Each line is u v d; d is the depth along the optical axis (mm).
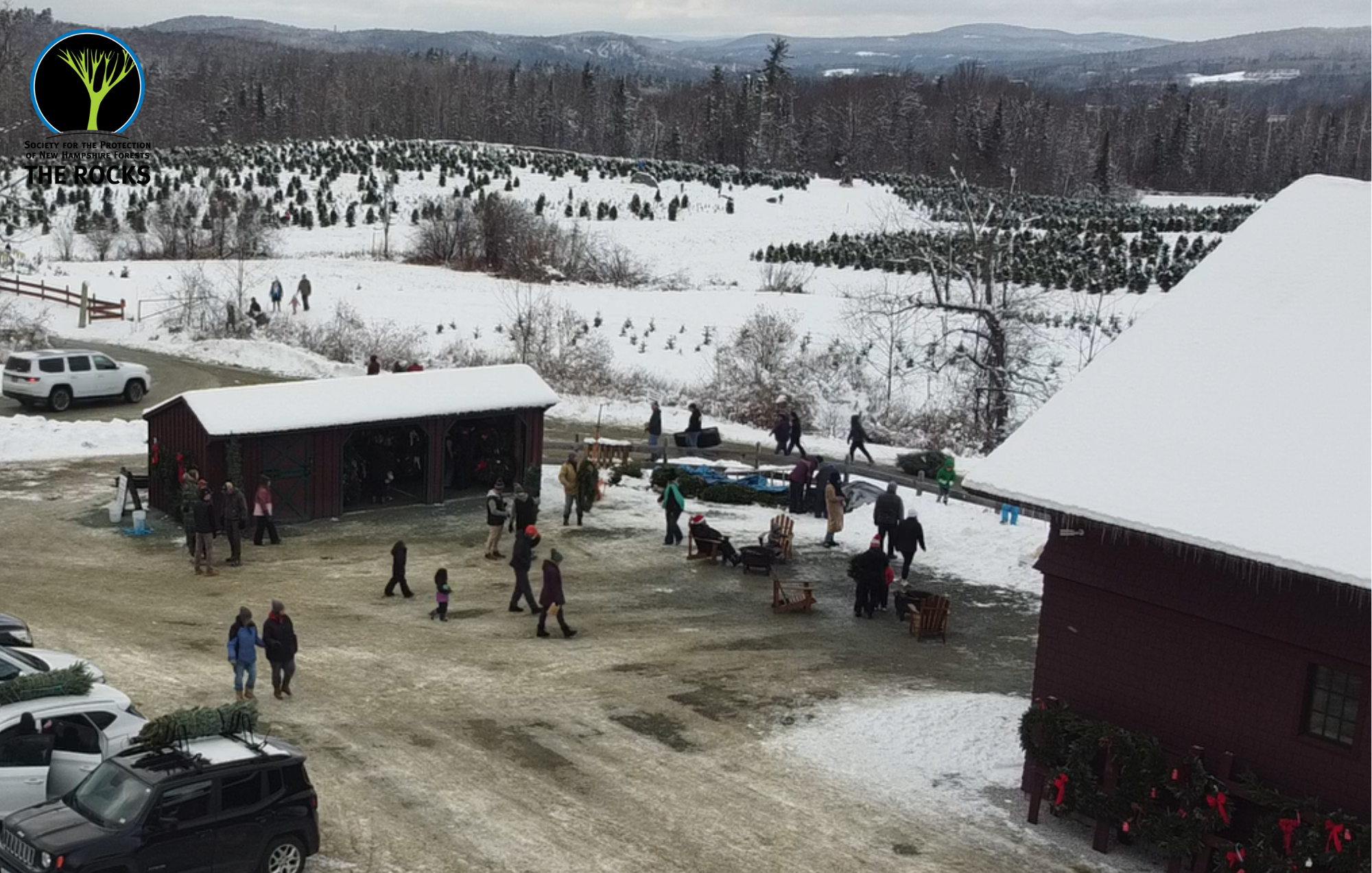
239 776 13945
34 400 42531
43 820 13445
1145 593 16828
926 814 17484
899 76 182375
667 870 15352
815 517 34812
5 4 89188
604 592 27719
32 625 23078
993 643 25875
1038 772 17484
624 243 76312
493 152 104125
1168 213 92625
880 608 27734
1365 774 14922
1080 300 63094
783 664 23625
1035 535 32844
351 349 51781
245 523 30094
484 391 34500
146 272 64250
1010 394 48969
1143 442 16938
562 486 35906
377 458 34312
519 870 15086
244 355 51406
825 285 66688
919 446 45250
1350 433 15852
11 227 72875
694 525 30359
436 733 19203
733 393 48594
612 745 19203
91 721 15945
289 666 20000
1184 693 16594
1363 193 19641
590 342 52156
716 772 18438
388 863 14984
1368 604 14938
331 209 81375
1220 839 15570
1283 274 18766
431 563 29266
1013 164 119625
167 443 31906
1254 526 15047
